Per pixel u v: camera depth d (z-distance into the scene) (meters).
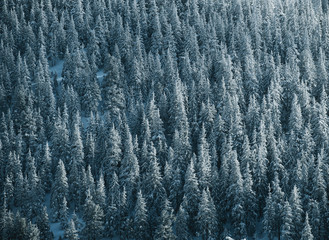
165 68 112.19
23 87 107.06
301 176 75.62
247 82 103.00
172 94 99.88
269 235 71.56
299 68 109.69
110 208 74.94
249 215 73.81
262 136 80.75
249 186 73.88
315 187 73.12
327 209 71.00
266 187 77.12
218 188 76.69
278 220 71.31
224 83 99.00
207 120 91.56
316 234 68.62
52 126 96.81
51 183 85.44
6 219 72.19
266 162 79.50
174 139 85.38
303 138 82.44
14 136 92.31
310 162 77.25
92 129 92.25
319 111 87.56
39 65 113.94
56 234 74.94
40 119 96.81
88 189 76.94
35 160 88.94
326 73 102.06
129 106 101.56
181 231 70.94
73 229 70.25
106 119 94.50
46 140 93.88
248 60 108.00
